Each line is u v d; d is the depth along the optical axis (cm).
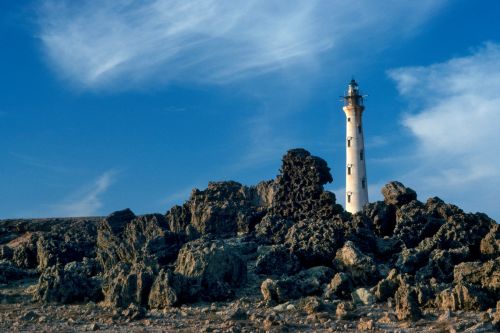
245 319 5828
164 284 6869
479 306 5878
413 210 9244
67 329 5669
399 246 8719
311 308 6116
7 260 10419
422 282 6669
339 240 8506
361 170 13388
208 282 7219
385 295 6569
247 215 10319
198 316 6125
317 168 10269
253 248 9181
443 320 5397
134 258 8650
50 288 7525
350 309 6041
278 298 6812
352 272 7606
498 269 6400
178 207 11150
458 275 6631
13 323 6038
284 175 10500
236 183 11456
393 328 5238
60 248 10044
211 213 10456
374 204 9781
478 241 8288
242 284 7781
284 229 9525
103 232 10375
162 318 6084
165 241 9056
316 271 7675
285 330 5256
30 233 13862
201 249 7656
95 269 9144
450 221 8550
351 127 13450
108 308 6825
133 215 11006
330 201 9981
